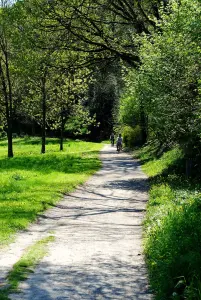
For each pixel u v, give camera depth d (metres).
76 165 35.25
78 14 25.69
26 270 8.86
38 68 27.14
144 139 57.75
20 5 27.64
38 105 54.19
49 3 25.53
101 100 85.00
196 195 16.06
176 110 18.97
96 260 9.86
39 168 33.22
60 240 12.09
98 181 27.05
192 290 6.78
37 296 7.32
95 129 87.12
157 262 8.32
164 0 24.50
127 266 9.39
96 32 26.50
